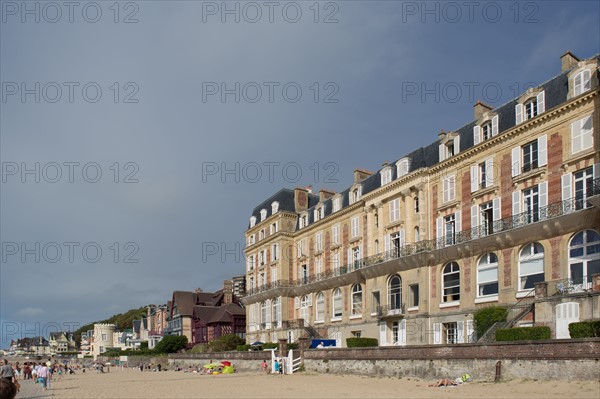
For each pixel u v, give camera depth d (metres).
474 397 21.14
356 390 25.80
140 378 45.66
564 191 30.67
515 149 34.41
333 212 53.44
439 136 42.12
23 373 50.31
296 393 25.56
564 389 20.83
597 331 22.86
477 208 36.72
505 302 33.47
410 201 42.50
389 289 43.59
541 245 31.91
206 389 30.00
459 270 37.47
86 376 54.06
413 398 21.81
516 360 24.09
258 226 65.75
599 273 26.70
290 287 58.66
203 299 88.56
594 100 29.50
